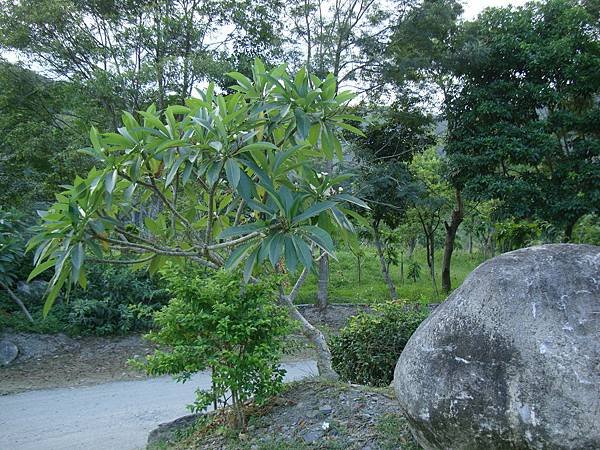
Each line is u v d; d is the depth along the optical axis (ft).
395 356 18.94
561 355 8.93
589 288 9.51
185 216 16.17
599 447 8.34
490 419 9.21
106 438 20.45
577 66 41.29
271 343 14.75
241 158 12.13
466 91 44.52
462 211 51.52
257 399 14.40
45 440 20.43
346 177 13.66
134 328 38.29
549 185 42.06
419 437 10.62
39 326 35.37
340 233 14.58
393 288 47.85
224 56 45.91
